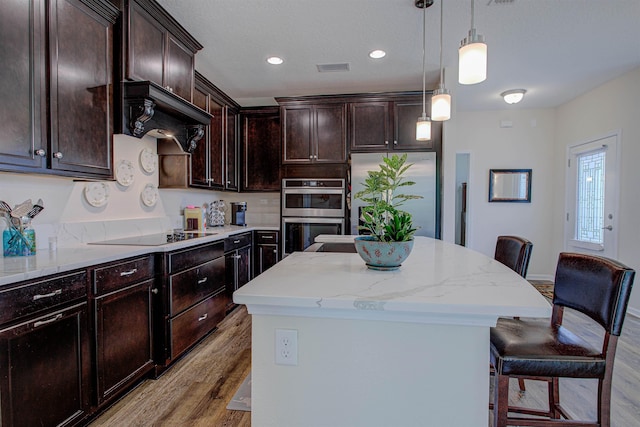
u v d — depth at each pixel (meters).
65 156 1.86
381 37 2.89
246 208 4.74
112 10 2.13
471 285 1.18
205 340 2.96
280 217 4.23
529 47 3.07
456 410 1.05
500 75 3.75
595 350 1.34
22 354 1.43
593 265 1.42
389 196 1.48
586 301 1.42
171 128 2.86
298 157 4.20
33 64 1.68
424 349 1.05
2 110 1.55
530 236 5.17
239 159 4.53
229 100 4.14
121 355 2.00
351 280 1.25
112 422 1.84
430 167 3.83
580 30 2.77
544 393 2.17
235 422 1.85
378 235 1.44
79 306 1.71
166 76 2.57
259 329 1.11
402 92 3.95
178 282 2.48
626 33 2.82
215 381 2.28
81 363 1.72
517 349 1.34
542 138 5.12
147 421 1.85
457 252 1.98
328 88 4.23
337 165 4.14
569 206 4.71
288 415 1.11
